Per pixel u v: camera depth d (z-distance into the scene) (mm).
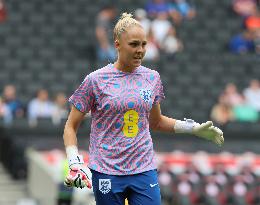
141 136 15547
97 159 15594
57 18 64438
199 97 58531
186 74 59906
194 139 50188
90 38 62906
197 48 63656
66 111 49594
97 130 15648
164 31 60625
